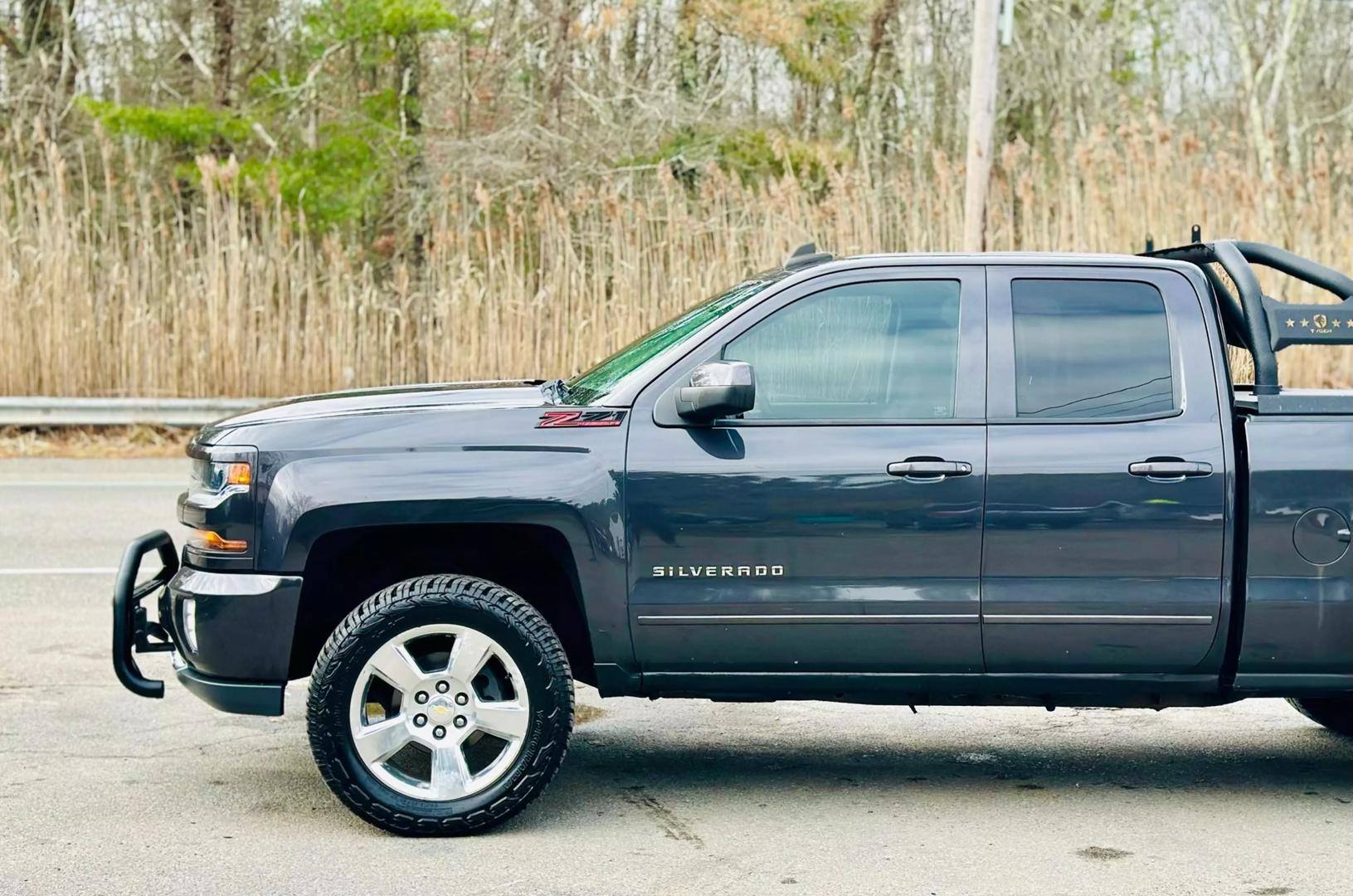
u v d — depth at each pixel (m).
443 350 17.22
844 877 4.52
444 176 20.34
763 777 5.62
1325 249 16.83
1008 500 4.93
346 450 4.92
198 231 18.47
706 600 4.92
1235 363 6.18
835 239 17.72
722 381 4.76
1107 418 5.02
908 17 24.16
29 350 16.72
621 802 5.29
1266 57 25.61
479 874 4.52
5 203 17.45
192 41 23.84
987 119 16.41
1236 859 4.72
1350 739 6.23
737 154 22.09
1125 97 19.14
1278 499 4.96
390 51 22.39
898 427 4.98
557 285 17.23
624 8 22.66
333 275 17.31
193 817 5.05
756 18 22.77
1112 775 5.69
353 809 4.83
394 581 5.37
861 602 4.92
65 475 13.94
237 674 4.89
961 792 5.45
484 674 4.95
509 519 4.87
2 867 4.55
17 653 7.34
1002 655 4.97
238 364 16.94
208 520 4.93
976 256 5.18
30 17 23.80
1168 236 17.03
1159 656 4.98
